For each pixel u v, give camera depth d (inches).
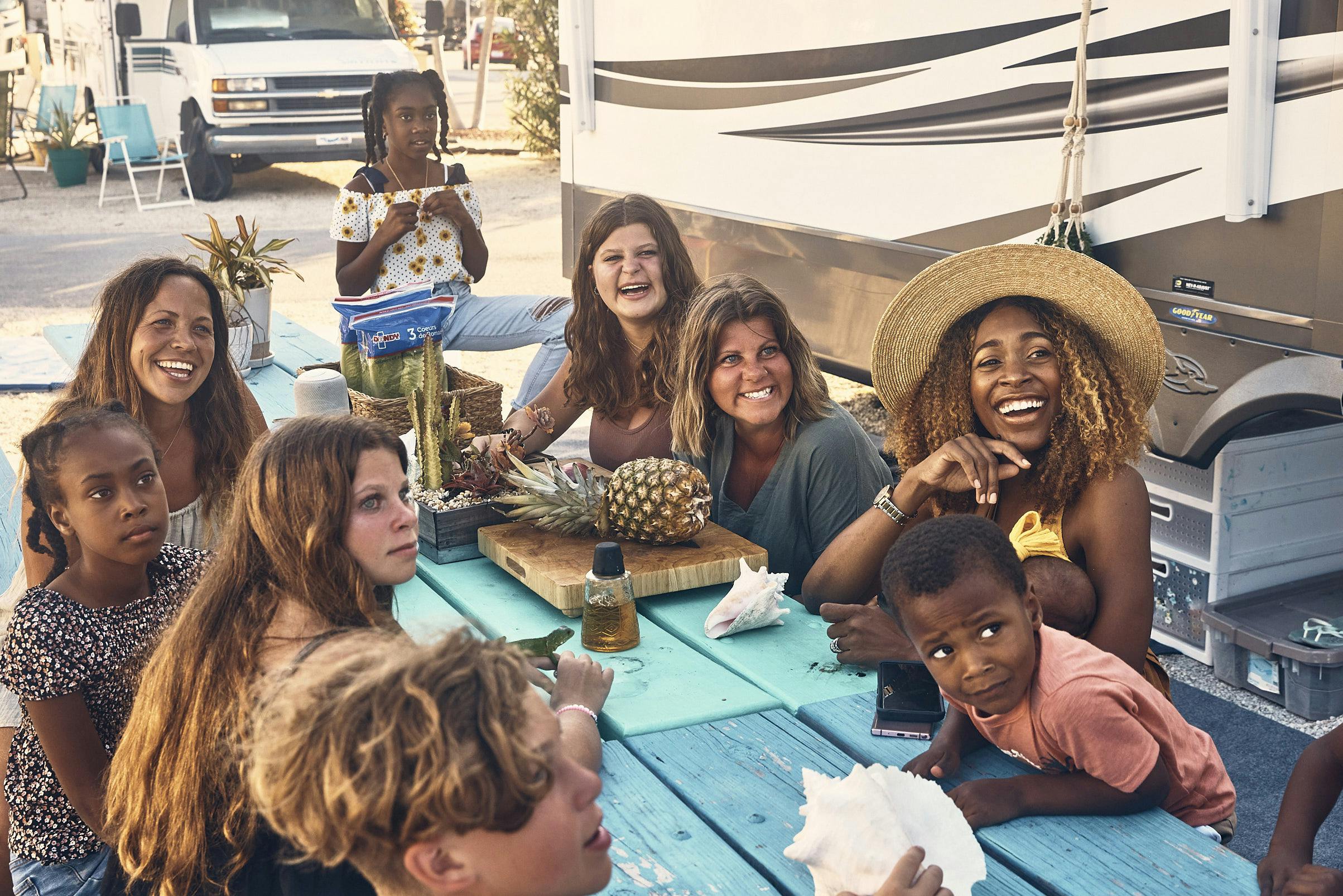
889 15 170.7
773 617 97.1
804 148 191.5
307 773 40.2
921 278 94.4
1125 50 138.8
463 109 765.3
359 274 185.5
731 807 71.6
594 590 93.3
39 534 91.8
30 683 75.7
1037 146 152.3
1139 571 89.1
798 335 111.4
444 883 40.4
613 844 68.0
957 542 66.7
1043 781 69.9
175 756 62.1
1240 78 124.9
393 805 38.2
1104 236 145.7
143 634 79.9
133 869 63.3
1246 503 150.1
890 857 58.8
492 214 498.0
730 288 110.7
